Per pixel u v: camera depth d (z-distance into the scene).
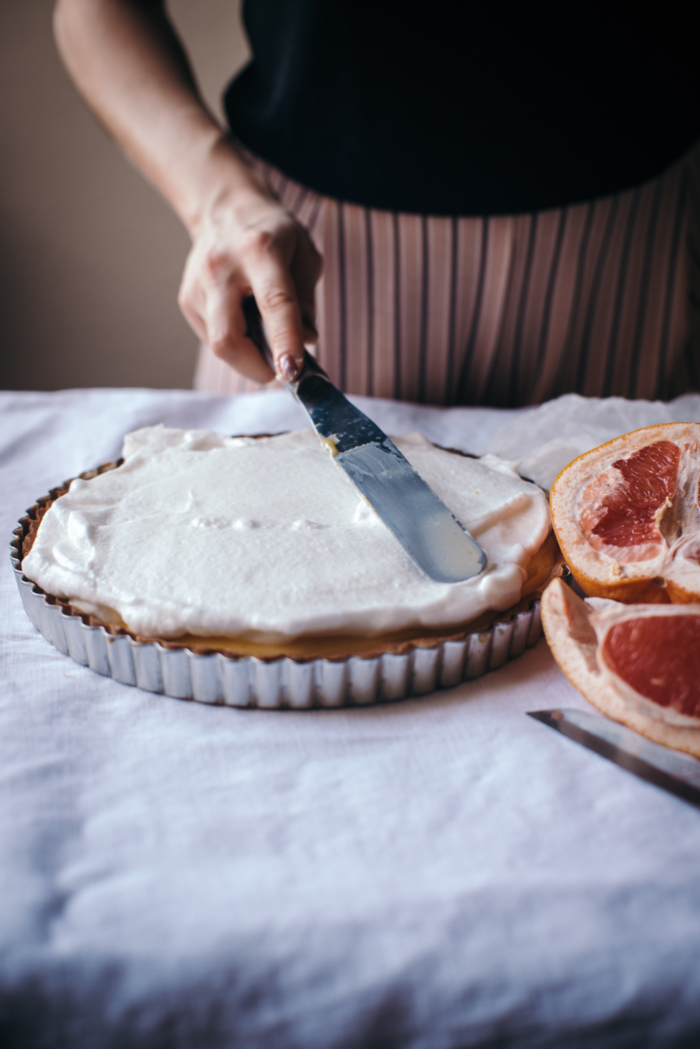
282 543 0.80
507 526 0.88
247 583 0.75
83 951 0.48
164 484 0.94
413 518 0.84
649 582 0.75
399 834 0.59
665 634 0.66
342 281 1.54
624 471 0.85
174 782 0.64
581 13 1.28
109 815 0.60
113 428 1.35
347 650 0.74
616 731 0.70
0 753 0.65
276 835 0.59
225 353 1.18
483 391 1.66
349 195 1.48
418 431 1.36
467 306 1.55
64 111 2.56
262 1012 0.47
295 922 0.50
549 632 0.73
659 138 1.45
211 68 2.62
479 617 0.77
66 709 0.72
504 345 1.60
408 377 1.63
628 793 0.63
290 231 1.21
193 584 0.75
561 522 0.83
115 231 2.74
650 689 0.65
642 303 1.63
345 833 0.59
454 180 1.43
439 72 1.33
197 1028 0.47
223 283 1.18
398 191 1.46
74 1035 0.47
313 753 0.68
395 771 0.66
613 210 1.49
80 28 1.54
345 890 0.53
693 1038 0.48
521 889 0.53
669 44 1.34
